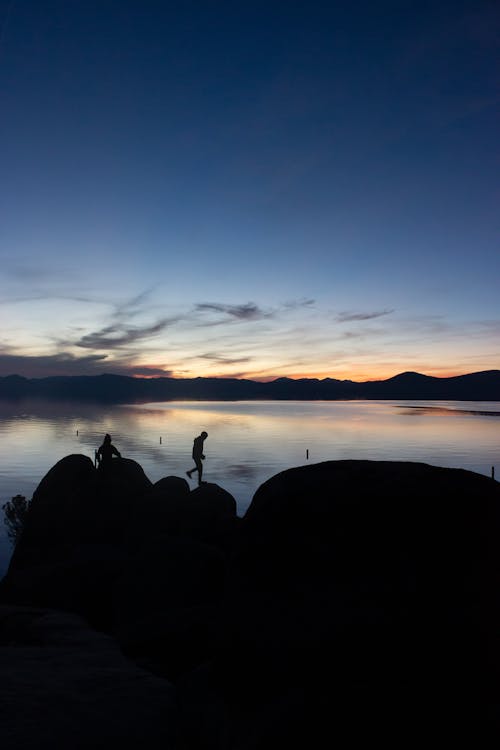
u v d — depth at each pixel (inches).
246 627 132.7
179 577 319.0
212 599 311.6
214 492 544.7
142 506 555.8
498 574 118.4
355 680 113.2
